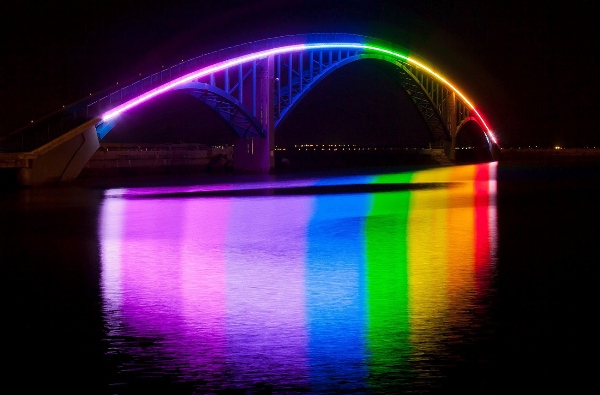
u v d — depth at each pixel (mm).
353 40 108750
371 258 25156
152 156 100938
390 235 31750
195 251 27234
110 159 92562
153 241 30141
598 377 12711
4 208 45250
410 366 13312
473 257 25188
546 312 17016
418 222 36969
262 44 92562
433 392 12141
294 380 12656
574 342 14641
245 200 52188
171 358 13789
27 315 17062
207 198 53875
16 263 24438
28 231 33562
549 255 25516
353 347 14414
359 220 38125
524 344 14523
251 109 95125
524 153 183500
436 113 138125
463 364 13391
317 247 28125
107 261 24812
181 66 80000
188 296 18953
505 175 93750
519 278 21172
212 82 86000
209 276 21891
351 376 12836
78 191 61562
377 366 13320
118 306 17875
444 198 53531
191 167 108250
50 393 12180
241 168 97250
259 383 12531
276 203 49688
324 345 14555
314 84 103062
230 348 14367
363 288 19828
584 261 24188
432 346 14461
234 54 87875
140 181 79312
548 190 62594
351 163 147500
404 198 53812
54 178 67938
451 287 19922
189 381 12633
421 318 16531
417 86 131375
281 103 100688
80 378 12812
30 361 13703
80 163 70312
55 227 35125
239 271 22672
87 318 16734
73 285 20547
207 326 15969
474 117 152000
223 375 12898
